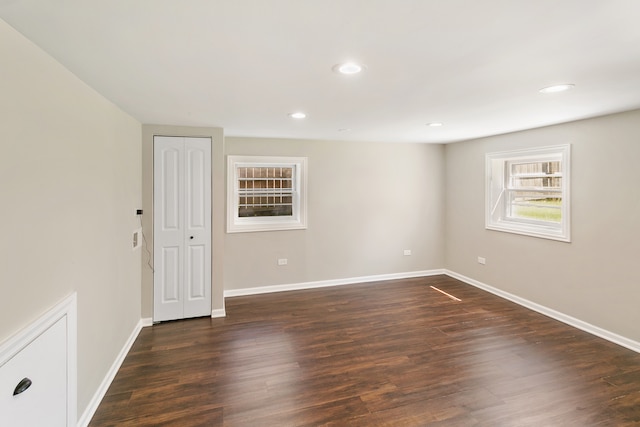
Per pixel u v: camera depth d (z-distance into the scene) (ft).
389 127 12.71
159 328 11.86
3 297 4.44
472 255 16.75
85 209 6.95
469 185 16.80
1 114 4.38
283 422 7.04
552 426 6.86
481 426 6.87
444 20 4.41
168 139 12.12
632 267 10.03
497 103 8.94
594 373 8.81
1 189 4.39
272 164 15.83
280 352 10.09
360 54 5.56
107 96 7.99
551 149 12.41
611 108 9.60
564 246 12.13
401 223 17.93
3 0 3.80
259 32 4.73
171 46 5.20
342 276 17.07
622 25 4.55
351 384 8.41
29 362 4.92
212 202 12.71
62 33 4.73
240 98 8.28
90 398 7.23
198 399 7.82
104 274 8.10
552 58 5.77
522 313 13.10
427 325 12.04
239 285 15.46
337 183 16.72
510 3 3.98
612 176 10.50
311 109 9.57
